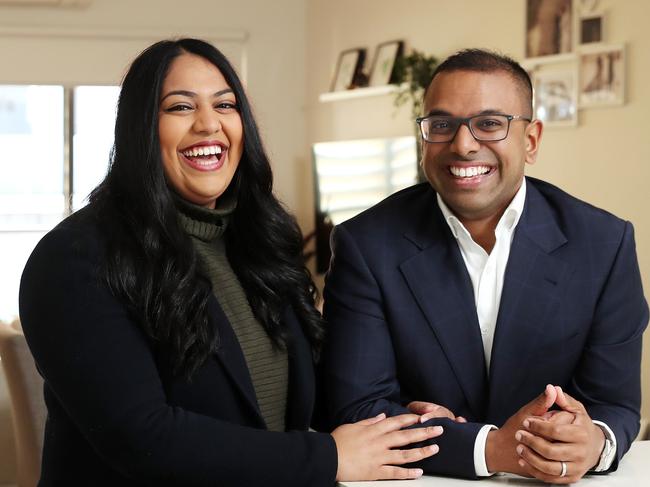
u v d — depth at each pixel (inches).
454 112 72.6
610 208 175.2
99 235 63.3
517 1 195.5
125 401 61.1
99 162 291.9
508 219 75.3
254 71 297.4
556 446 64.5
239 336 69.2
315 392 76.5
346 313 76.4
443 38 220.7
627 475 68.6
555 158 187.0
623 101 170.7
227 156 70.2
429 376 75.2
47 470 66.0
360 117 259.6
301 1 298.5
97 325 61.1
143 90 66.2
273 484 63.6
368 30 255.9
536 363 74.3
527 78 75.4
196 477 61.9
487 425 68.6
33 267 62.2
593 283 74.8
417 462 69.2
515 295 74.3
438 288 75.4
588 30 177.3
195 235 69.4
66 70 287.4
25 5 282.5
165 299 63.3
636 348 75.4
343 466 66.0
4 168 289.3
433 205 78.4
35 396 109.6
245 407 67.1
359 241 77.5
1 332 108.7
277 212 74.3
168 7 291.6
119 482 64.3
